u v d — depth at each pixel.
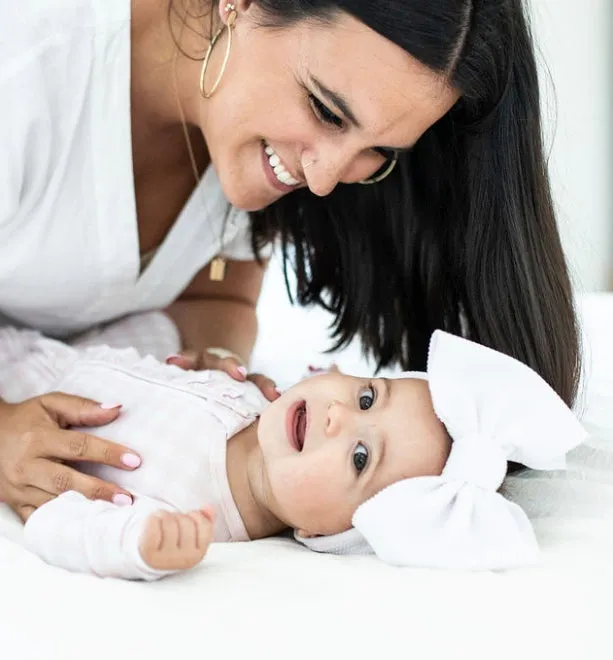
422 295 1.51
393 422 1.16
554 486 1.21
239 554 1.03
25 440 1.16
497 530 1.00
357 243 1.53
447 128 1.31
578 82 3.30
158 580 0.93
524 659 0.80
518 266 1.28
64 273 1.43
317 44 1.09
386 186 1.44
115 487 1.13
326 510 1.13
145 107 1.39
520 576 0.95
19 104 1.23
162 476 1.18
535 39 1.25
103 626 0.80
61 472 1.14
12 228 1.34
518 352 1.31
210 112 1.26
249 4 1.16
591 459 1.30
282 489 1.15
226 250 1.71
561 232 1.63
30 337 1.53
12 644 0.78
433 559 1.00
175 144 1.47
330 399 1.19
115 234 1.41
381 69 1.08
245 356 1.83
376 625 0.83
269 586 0.91
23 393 1.41
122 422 1.25
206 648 0.78
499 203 1.28
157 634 0.79
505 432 1.12
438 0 1.06
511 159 1.26
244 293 1.85
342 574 0.95
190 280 1.70
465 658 0.79
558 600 0.89
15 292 1.46
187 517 0.94
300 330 2.18
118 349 1.48
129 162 1.35
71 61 1.25
